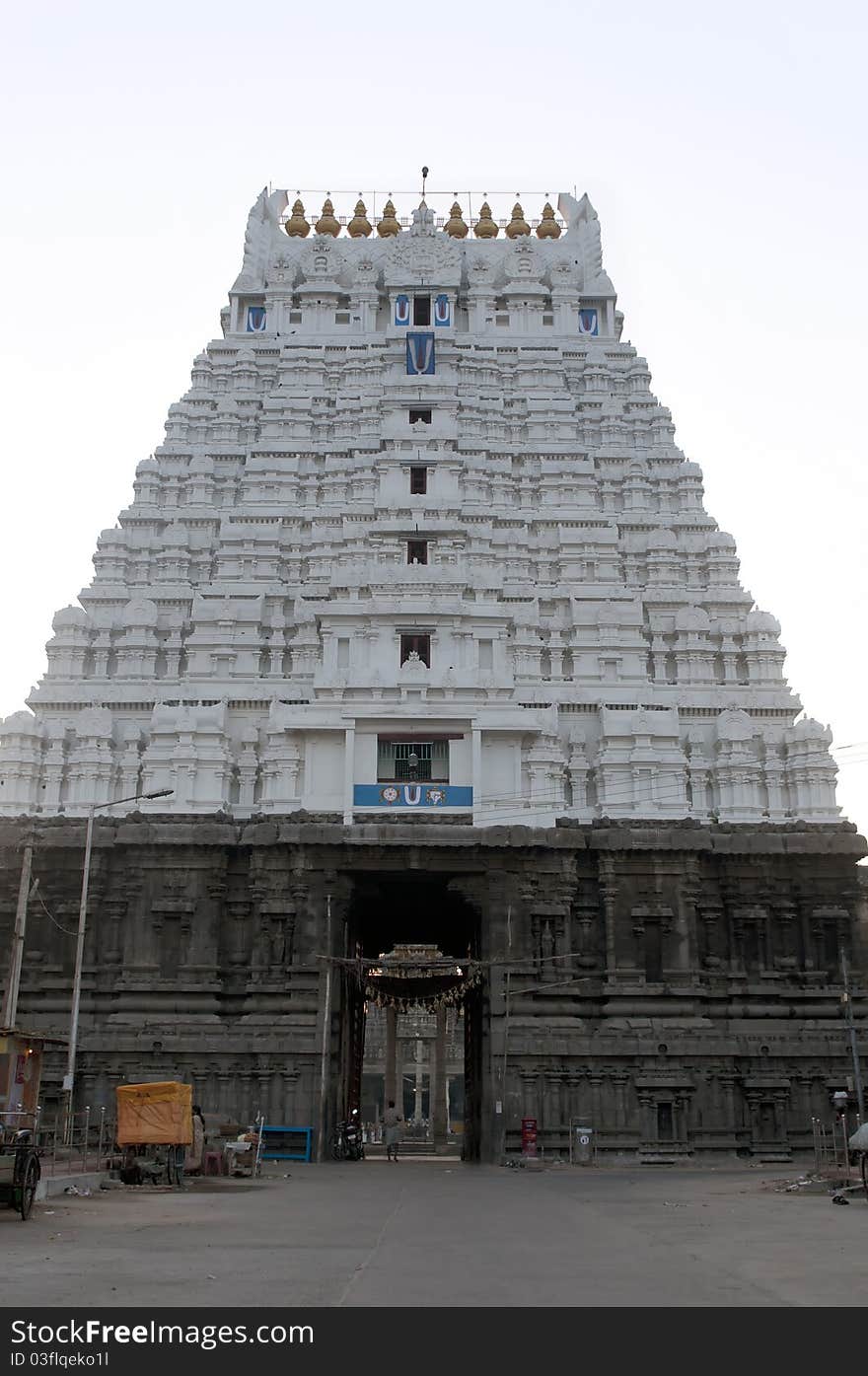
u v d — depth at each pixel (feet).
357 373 278.05
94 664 231.30
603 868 189.88
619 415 275.18
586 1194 114.01
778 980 188.75
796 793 213.66
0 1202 79.87
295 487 259.19
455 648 209.67
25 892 148.56
